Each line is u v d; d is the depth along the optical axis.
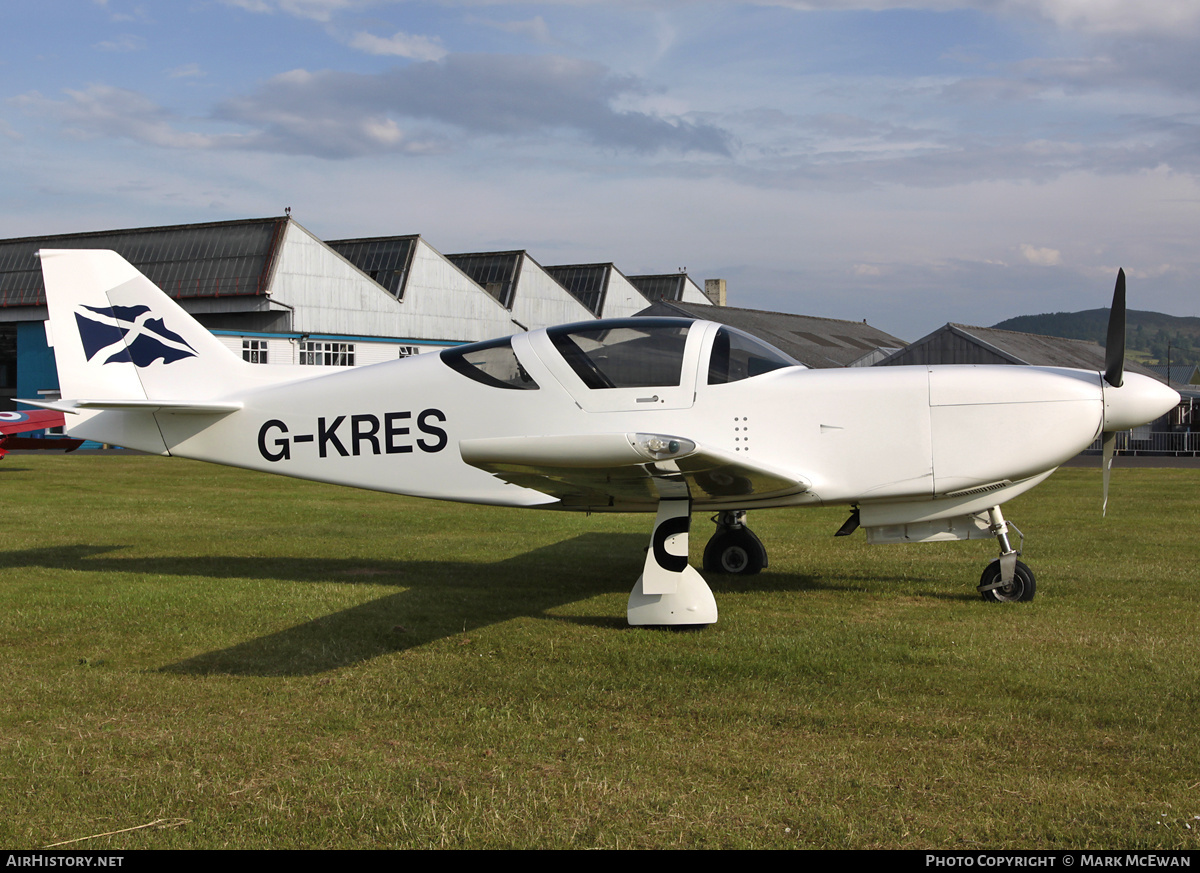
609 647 4.81
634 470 4.64
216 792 3.05
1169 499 12.56
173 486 14.34
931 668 4.36
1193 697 3.91
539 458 4.42
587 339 6.09
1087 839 2.67
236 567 7.34
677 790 3.03
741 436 5.84
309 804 2.95
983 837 2.70
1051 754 3.30
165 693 4.07
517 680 4.24
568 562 7.54
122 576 6.89
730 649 4.73
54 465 18.53
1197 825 2.74
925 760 3.26
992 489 5.87
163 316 7.08
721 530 6.96
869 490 5.84
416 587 6.46
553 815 2.86
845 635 4.99
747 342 6.10
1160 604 5.77
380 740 3.51
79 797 3.01
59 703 3.95
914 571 7.00
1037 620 5.35
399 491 6.55
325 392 6.67
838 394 5.83
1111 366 5.73
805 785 3.06
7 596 6.07
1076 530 9.27
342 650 4.77
